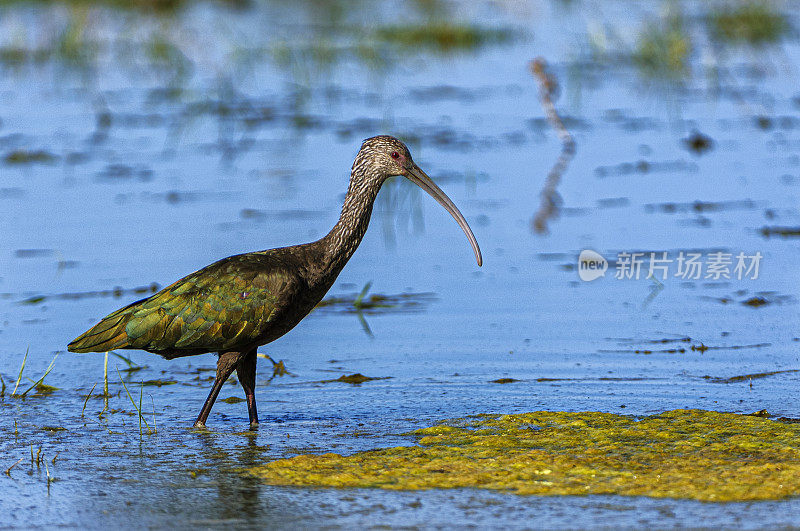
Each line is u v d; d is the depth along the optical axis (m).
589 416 10.84
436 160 22.77
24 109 26.86
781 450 9.63
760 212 18.83
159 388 12.38
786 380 11.95
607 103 27.97
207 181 21.00
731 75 30.66
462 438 10.32
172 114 26.59
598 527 8.09
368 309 14.98
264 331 10.70
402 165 11.61
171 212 18.81
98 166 22.09
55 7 38.00
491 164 22.44
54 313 14.45
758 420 10.56
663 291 15.46
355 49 33.62
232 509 8.68
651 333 13.72
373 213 19.98
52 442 10.45
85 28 33.38
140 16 38.34
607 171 21.86
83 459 9.94
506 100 28.41
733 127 25.20
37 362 12.98
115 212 18.86
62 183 20.83
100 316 14.27
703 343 13.30
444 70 32.16
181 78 29.83
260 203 19.38
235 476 9.45
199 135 24.67
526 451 9.83
